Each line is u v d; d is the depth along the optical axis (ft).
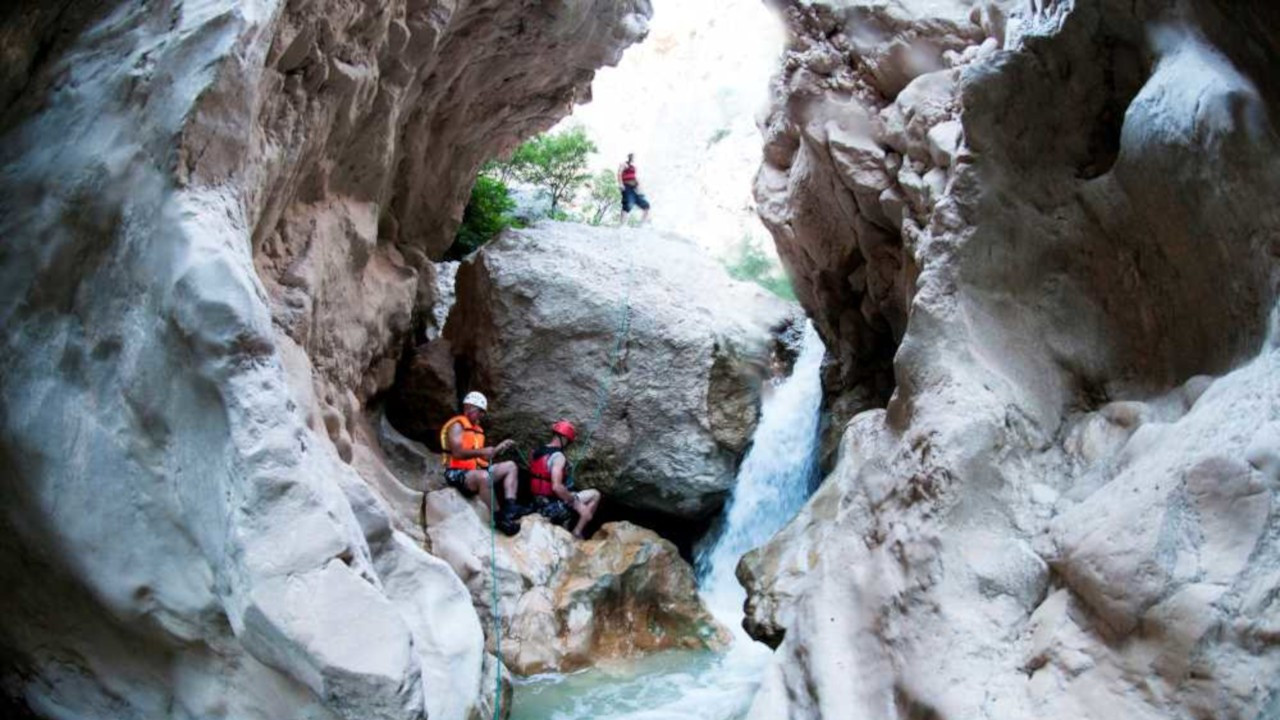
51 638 13.41
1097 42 15.19
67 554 12.70
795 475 28.19
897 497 15.33
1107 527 11.98
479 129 30.22
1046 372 15.34
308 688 11.60
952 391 15.19
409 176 25.59
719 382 27.50
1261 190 12.32
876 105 22.17
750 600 19.79
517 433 26.96
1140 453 12.79
